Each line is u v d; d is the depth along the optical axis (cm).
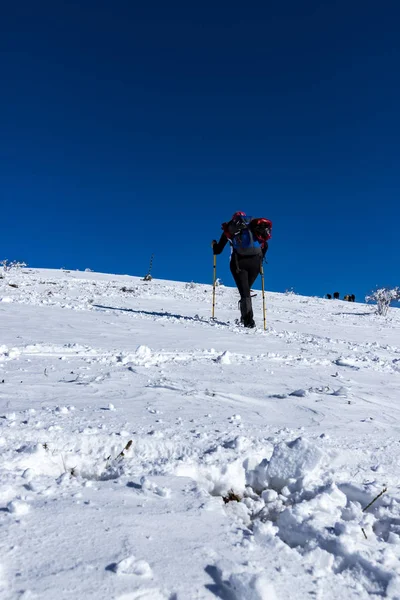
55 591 142
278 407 417
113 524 186
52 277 2256
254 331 1030
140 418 344
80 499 208
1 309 1064
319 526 209
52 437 290
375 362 729
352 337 1167
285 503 254
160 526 189
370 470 290
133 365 557
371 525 223
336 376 586
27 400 377
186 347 739
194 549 174
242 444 299
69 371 502
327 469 285
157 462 274
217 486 269
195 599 146
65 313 1096
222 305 1728
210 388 465
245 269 1091
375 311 2022
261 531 200
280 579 162
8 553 159
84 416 338
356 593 162
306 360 688
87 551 165
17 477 226
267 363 648
